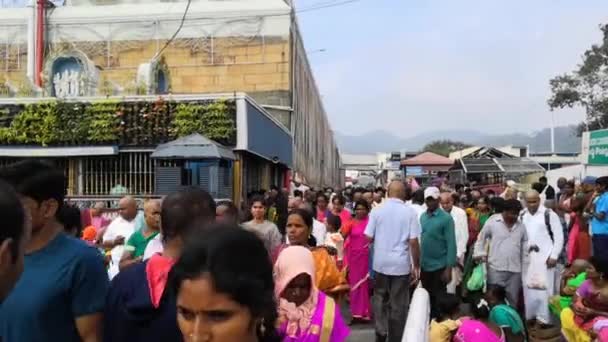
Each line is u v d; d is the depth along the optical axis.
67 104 15.41
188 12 26.02
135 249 6.46
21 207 2.22
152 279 3.23
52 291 3.20
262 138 18.27
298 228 5.74
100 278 3.38
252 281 1.85
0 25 26.59
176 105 15.44
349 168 105.06
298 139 28.83
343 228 10.66
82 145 15.41
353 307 10.48
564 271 9.34
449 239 10.02
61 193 3.38
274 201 12.19
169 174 13.70
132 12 26.36
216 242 1.85
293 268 3.97
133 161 15.52
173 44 26.12
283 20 25.58
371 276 10.22
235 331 1.83
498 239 9.24
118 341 3.25
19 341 3.15
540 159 53.78
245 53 25.77
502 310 6.77
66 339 3.26
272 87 25.64
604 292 5.74
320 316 3.96
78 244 3.41
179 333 3.14
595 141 22.61
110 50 26.38
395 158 72.75
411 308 5.03
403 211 8.79
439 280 10.06
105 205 13.65
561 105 39.25
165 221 3.29
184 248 1.90
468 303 9.70
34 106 15.46
